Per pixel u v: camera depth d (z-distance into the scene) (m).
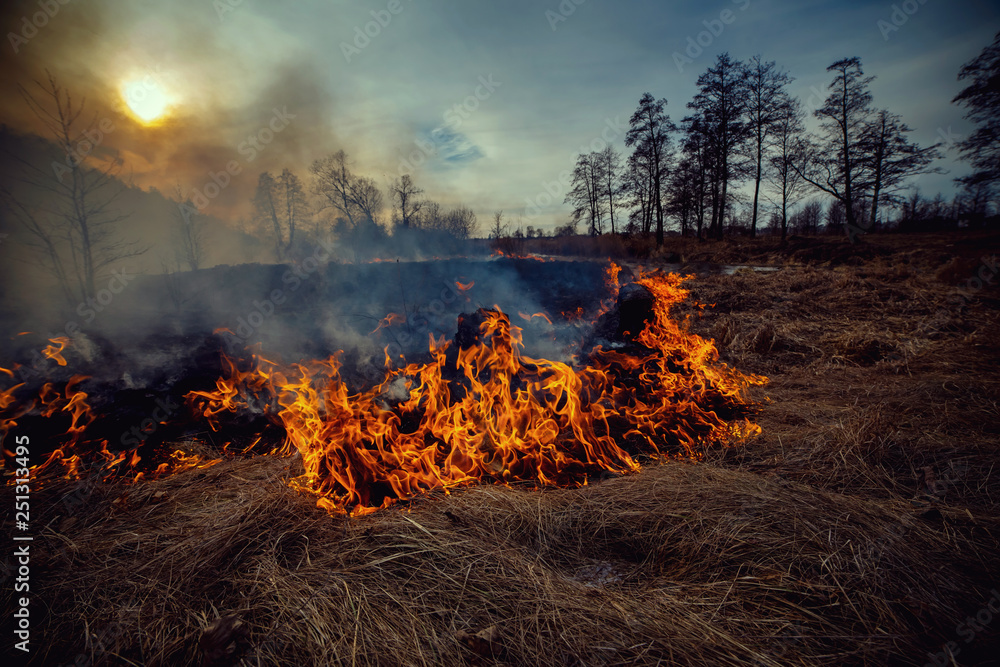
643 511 2.19
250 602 1.67
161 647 1.51
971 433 3.01
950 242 17.91
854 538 1.91
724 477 2.49
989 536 1.95
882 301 8.28
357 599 1.68
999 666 1.35
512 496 2.37
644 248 20.52
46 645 1.54
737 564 1.83
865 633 1.50
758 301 9.24
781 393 4.21
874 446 2.84
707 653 1.44
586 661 1.43
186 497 2.47
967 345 5.28
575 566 1.90
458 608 1.64
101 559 1.95
